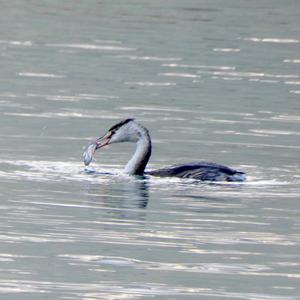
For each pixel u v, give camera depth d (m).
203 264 13.27
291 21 37.22
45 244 13.88
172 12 38.25
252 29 35.41
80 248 13.75
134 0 40.78
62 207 15.67
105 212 15.48
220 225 15.02
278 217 15.50
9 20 35.84
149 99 24.89
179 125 22.12
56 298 11.93
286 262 13.45
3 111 22.92
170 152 19.70
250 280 12.72
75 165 18.38
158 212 15.55
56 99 24.55
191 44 32.66
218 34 34.38
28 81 26.64
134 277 12.71
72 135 20.80
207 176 17.47
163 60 30.14
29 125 21.56
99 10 38.50
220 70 29.05
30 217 15.09
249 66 29.77
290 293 12.31
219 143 20.53
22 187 16.70
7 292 12.05
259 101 25.11
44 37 33.09
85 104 24.08
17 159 18.55
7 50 30.81
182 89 26.27
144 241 14.15
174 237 14.38
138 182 17.33
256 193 16.81
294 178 17.89
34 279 12.52
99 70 28.45
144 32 34.41
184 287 12.42
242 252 13.81
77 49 31.41
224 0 40.91
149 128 21.72
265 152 19.89
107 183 17.22
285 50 32.41
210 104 24.50
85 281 12.52
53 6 39.25
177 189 16.95
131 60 30.00
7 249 13.59
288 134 21.56
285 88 26.95
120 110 23.50
